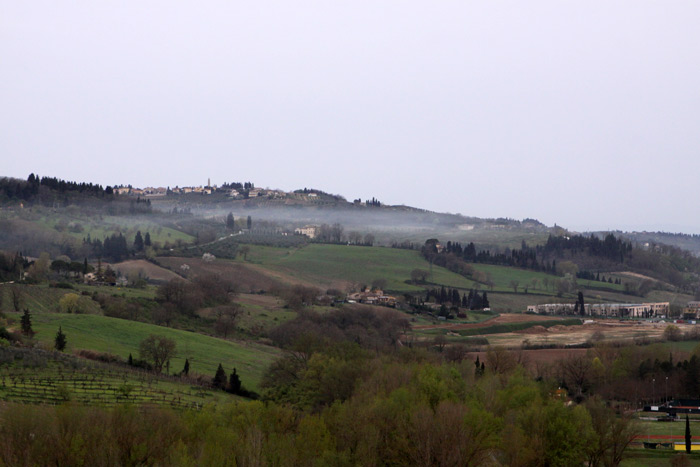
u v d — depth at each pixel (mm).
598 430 136125
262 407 127625
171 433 110875
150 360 188750
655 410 192250
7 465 96500
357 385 155625
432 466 118125
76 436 100688
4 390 133500
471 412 123812
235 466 100250
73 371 159625
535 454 124875
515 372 176125
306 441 113500
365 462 111500
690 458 142625
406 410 125562
